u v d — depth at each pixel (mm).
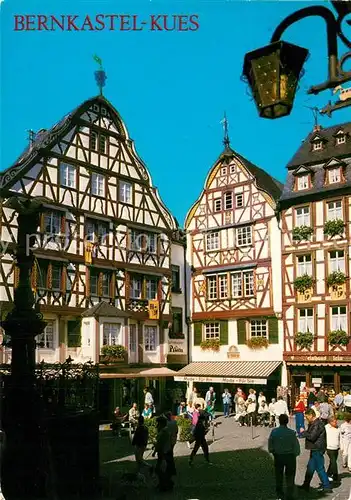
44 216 22828
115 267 25734
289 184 27359
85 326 23797
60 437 9523
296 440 9062
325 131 27891
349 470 11516
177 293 29891
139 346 26625
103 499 9055
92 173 25438
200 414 13789
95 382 10484
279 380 26438
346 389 24531
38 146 23188
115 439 17719
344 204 25359
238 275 28641
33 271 22062
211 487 10305
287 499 9031
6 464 9062
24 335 9523
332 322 25125
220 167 30000
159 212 28797
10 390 9391
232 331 28438
